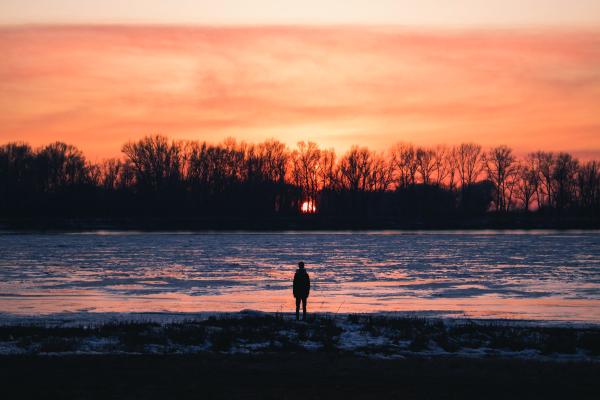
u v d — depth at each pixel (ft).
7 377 55.01
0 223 442.91
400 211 539.70
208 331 83.05
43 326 89.04
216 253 252.21
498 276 171.63
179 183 503.61
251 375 56.80
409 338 81.00
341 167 540.11
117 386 52.29
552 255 244.63
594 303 123.44
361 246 299.79
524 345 76.84
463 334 84.43
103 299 127.13
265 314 101.71
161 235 395.34
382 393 51.13
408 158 541.34
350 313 108.58
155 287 146.92
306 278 91.61
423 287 148.66
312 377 56.29
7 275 170.81
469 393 51.57
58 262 209.87
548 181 541.75
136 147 506.07
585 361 66.74
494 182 541.34
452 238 374.22
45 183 497.05
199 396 49.60
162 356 65.72
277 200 532.32
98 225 454.81
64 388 51.44
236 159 522.06
